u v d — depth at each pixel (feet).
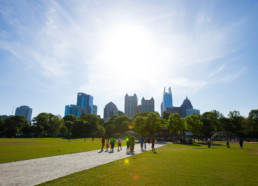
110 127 368.48
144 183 27.30
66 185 26.12
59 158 54.08
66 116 441.27
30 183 27.22
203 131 265.54
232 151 85.56
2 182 27.76
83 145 112.98
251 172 35.99
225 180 29.63
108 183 27.17
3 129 311.47
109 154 66.23
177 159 53.67
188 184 27.09
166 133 235.20
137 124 223.71
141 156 60.85
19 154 60.90
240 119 263.90
